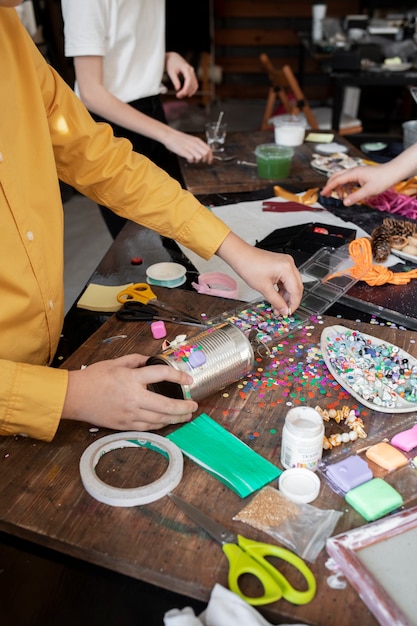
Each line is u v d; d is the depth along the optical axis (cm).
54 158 109
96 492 72
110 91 191
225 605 59
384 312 113
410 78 318
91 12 160
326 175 185
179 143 182
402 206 157
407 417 86
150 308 113
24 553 75
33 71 98
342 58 319
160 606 72
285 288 108
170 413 80
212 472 76
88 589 73
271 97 370
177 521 70
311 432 74
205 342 88
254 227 151
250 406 89
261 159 180
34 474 76
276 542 67
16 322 97
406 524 68
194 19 486
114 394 79
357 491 72
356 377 94
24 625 71
